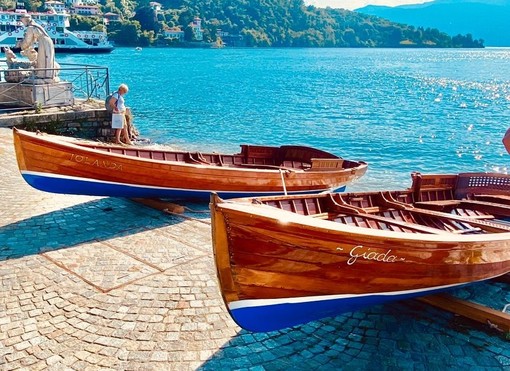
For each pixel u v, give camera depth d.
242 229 4.50
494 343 5.50
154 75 65.25
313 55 152.00
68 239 8.12
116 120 16.64
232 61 108.44
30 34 18.14
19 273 6.79
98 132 18.39
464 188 9.73
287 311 4.95
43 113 17.38
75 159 8.81
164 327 5.59
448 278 5.68
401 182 16.91
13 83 18.23
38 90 17.97
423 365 5.08
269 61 111.75
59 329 5.49
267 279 4.70
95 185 9.21
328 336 5.59
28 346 5.18
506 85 55.47
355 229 4.85
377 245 4.90
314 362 5.08
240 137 24.69
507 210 8.53
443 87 53.22
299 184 10.80
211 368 4.91
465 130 27.56
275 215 4.55
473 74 74.00
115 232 8.54
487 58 136.62
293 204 6.46
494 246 5.94
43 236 8.22
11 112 17.64
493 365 5.10
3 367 4.83
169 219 9.35
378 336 5.61
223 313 5.91
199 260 7.38
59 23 122.56
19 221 8.93
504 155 21.69
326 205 6.95
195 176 9.87
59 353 5.07
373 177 17.61
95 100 20.62
